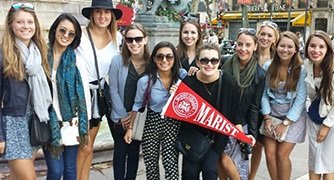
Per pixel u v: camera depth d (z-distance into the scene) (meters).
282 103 2.92
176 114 2.60
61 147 2.50
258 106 2.85
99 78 2.90
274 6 29.86
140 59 3.00
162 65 2.69
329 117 2.68
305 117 2.95
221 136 2.66
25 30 2.23
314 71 2.76
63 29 2.48
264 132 3.00
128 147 3.10
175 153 2.80
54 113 2.45
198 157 2.56
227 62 2.91
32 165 2.37
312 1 27.97
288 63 2.85
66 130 2.53
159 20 7.35
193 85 2.66
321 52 2.59
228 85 2.61
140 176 3.54
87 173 3.09
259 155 3.29
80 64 2.64
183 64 3.17
